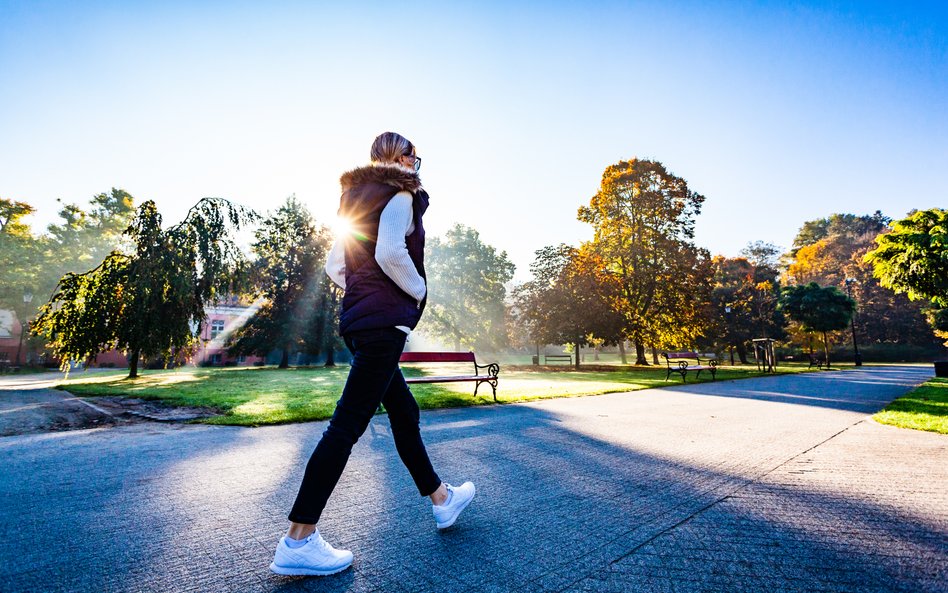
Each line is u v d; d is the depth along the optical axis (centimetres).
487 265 4100
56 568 164
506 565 171
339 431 170
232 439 418
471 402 740
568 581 159
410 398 205
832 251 6338
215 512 226
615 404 755
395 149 203
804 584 157
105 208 3994
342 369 2492
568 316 2700
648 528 211
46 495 251
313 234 3198
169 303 1518
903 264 1257
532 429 492
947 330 3709
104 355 4000
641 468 325
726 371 2194
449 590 152
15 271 3459
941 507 241
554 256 2883
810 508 239
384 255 167
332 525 212
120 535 196
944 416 581
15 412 602
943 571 167
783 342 4638
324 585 154
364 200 180
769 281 5000
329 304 3134
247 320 3059
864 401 821
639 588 154
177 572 163
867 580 160
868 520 221
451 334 3922
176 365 1728
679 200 3003
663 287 2867
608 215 3070
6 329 4009
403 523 215
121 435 438
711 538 199
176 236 1554
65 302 1470
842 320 3344
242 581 157
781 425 531
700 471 317
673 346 3331
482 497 256
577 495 261
